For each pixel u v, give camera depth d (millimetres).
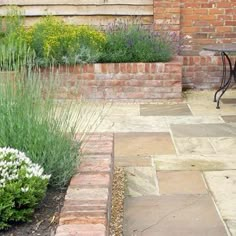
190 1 7043
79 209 2615
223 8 7055
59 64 5824
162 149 4613
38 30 6574
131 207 3361
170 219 3186
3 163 2672
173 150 4578
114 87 6480
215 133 5102
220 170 4039
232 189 3652
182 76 7082
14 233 2574
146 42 6602
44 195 2822
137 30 6777
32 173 2689
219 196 3533
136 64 6422
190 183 3777
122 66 6430
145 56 6496
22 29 6742
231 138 4922
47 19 6824
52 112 3256
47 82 3898
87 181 3008
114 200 3471
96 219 2496
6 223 2607
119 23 7012
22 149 3096
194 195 3557
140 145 4738
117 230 3039
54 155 3090
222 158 4336
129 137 4996
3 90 3195
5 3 7137
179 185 3742
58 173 3094
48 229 2609
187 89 7125
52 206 2867
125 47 6578
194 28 7121
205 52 7148
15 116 3150
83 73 6422
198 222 3145
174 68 6422
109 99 6512
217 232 3014
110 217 3117
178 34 7098
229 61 6211
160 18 7066
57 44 6285
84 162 3350
